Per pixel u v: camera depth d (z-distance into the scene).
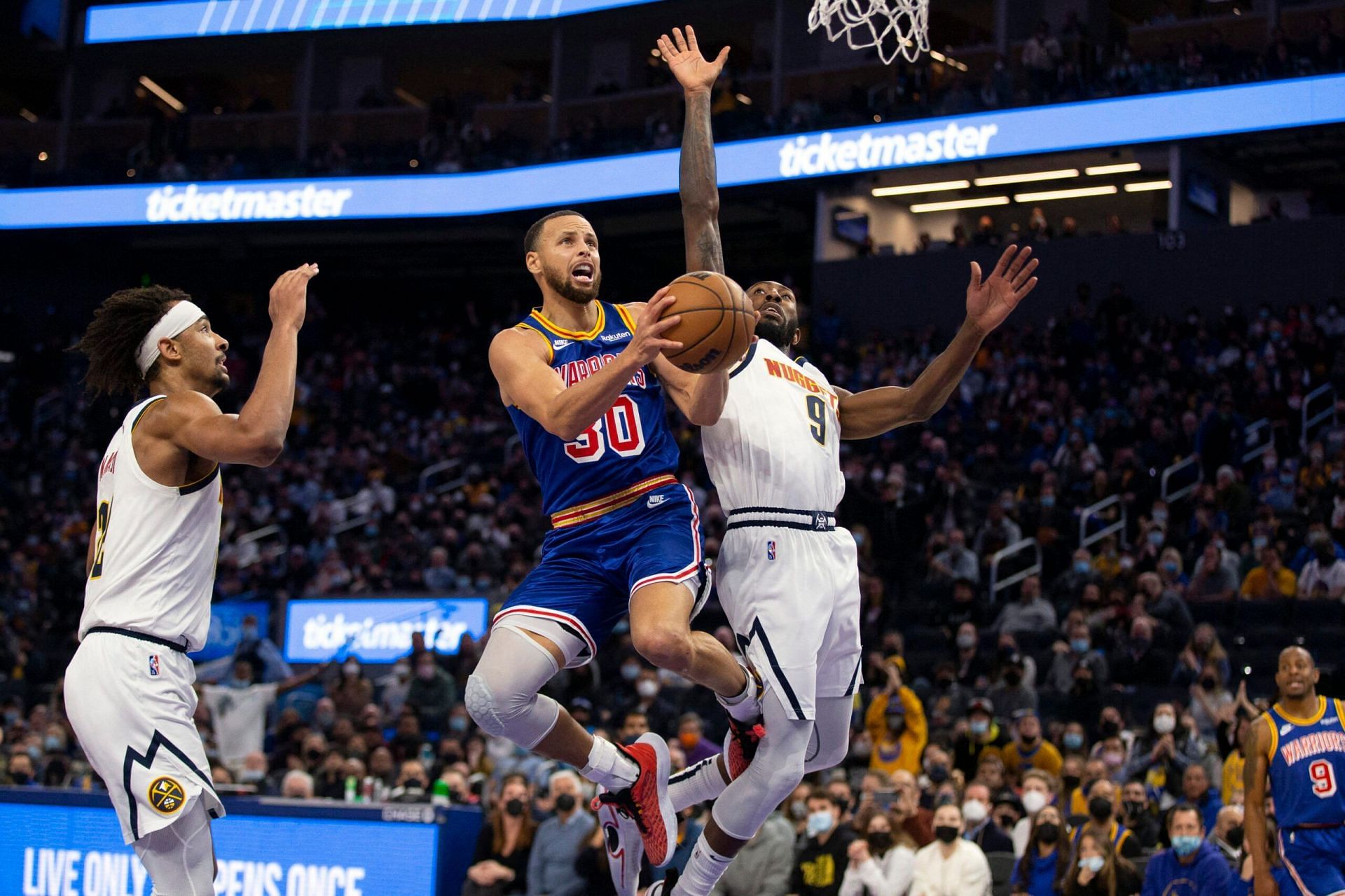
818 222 23.33
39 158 29.00
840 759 4.49
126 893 6.52
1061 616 13.83
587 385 3.58
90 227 26.47
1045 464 17.09
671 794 4.45
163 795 3.68
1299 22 21.25
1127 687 11.98
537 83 29.91
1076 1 23.17
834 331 22.25
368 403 25.27
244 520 20.31
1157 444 17.12
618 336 4.18
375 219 25.38
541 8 26.53
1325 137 20.50
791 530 4.12
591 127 24.69
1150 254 20.78
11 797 6.75
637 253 27.55
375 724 11.66
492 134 27.70
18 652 16.81
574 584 4.04
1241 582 13.78
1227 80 19.62
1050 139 20.38
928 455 18.05
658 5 25.53
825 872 8.27
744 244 27.67
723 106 24.92
